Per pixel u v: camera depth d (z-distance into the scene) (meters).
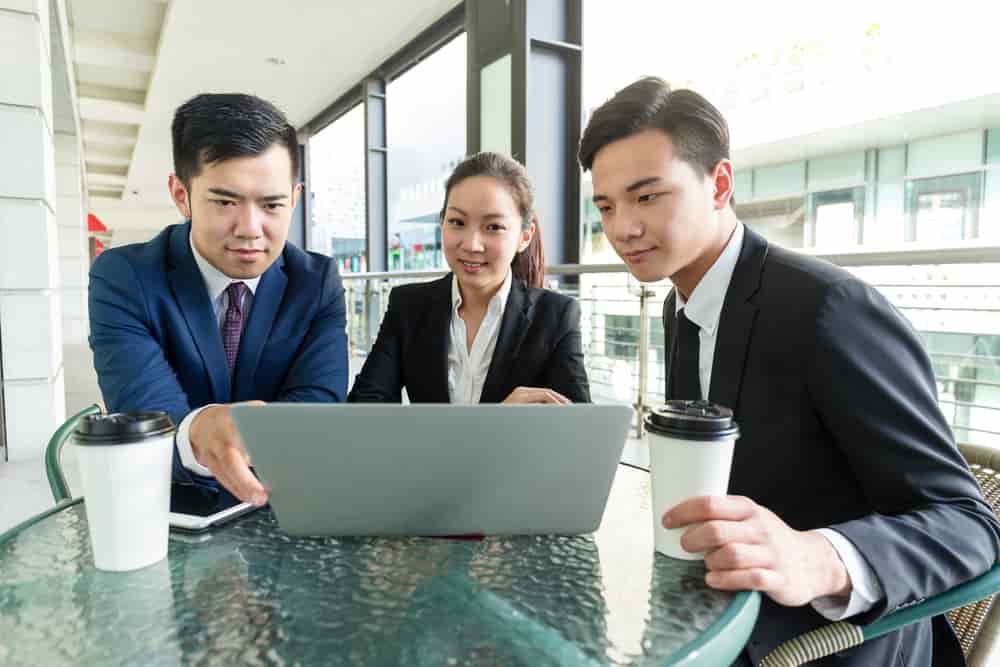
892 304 0.69
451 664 0.43
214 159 0.89
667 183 0.71
